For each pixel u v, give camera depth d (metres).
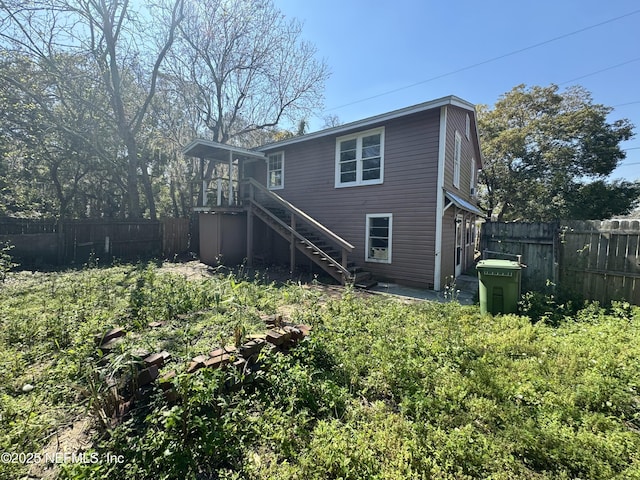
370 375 3.13
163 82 17.56
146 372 2.70
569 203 19.28
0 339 3.79
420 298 7.20
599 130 18.95
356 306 5.44
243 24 17.61
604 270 5.62
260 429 2.29
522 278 6.93
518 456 2.13
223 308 5.20
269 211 10.79
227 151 11.80
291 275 9.48
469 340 4.02
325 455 2.01
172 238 13.70
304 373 2.76
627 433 2.25
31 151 14.10
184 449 2.00
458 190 10.35
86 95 14.41
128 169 14.91
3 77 11.63
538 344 3.90
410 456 2.04
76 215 17.14
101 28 13.67
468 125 12.38
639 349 3.52
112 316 4.61
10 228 10.29
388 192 9.12
